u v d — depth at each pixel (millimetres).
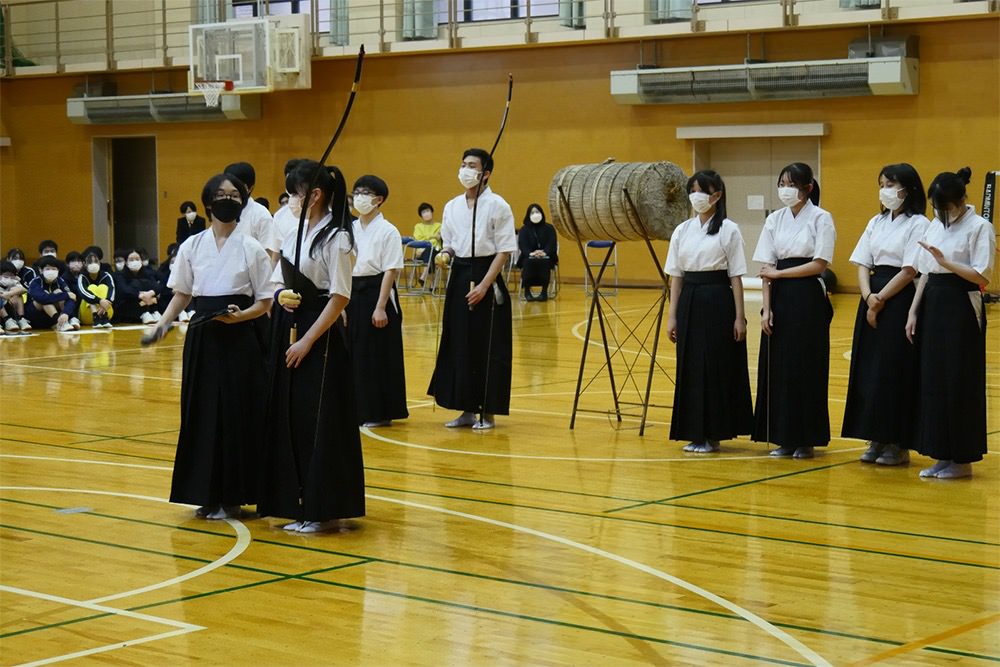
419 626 4371
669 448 8094
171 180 25734
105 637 4223
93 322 16562
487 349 8789
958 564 5238
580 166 8836
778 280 7711
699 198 7758
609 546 5547
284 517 5785
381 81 23469
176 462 6039
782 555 5391
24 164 27375
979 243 6930
